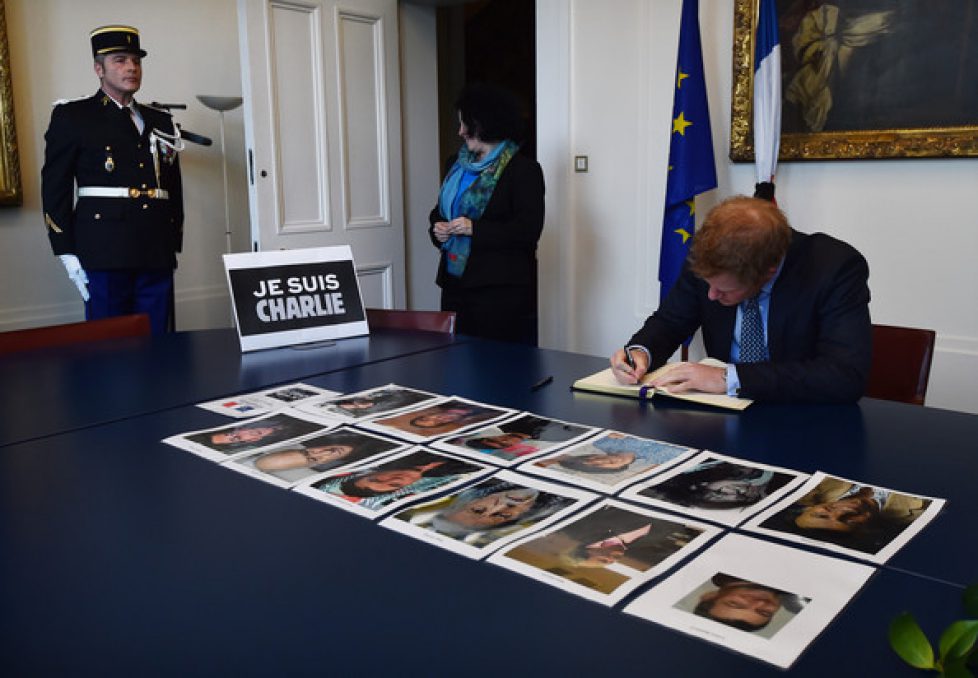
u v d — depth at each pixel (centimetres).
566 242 389
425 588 90
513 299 306
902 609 84
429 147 455
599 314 390
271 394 169
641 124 362
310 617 85
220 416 154
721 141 340
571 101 380
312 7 380
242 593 90
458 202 311
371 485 119
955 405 300
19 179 356
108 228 316
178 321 425
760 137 311
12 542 103
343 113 400
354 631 82
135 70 317
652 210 366
